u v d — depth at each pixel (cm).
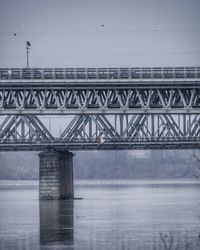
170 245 15662
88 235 17250
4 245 15988
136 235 17125
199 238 16550
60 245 15888
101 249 15350
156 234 17225
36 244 16075
